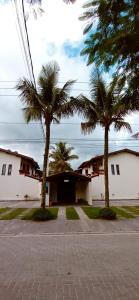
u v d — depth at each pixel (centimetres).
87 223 1168
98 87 1320
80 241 780
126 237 849
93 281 408
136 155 2994
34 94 1259
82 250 641
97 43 344
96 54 352
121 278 419
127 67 346
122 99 369
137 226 1088
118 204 2142
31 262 528
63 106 1302
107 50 336
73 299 338
